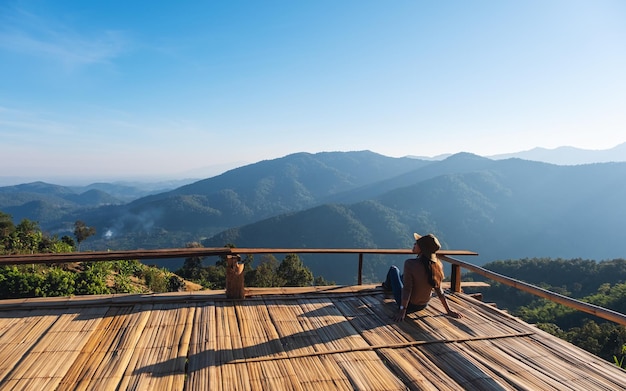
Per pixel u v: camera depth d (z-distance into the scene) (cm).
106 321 347
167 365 273
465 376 274
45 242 2778
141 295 409
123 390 240
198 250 410
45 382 246
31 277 1357
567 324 4231
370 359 296
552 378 275
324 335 337
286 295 441
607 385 268
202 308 389
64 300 386
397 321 377
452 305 434
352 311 403
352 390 250
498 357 306
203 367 272
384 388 253
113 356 283
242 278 419
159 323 347
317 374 269
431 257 393
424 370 281
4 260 359
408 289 384
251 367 275
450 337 342
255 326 351
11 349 289
